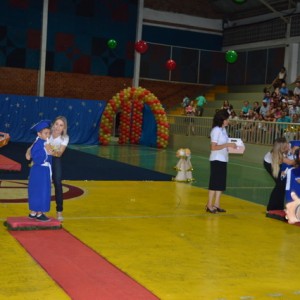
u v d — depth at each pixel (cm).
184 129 2588
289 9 2844
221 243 724
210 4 3262
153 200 1058
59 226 752
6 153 1895
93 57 3033
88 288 513
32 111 2488
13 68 2866
